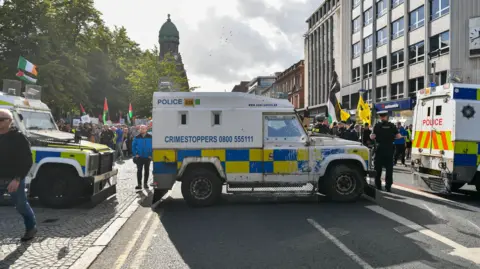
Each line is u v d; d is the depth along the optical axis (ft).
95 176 26.58
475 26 89.25
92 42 118.62
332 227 20.83
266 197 30.30
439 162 29.78
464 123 28.19
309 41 206.08
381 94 126.82
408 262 15.25
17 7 92.22
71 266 14.69
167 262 15.55
